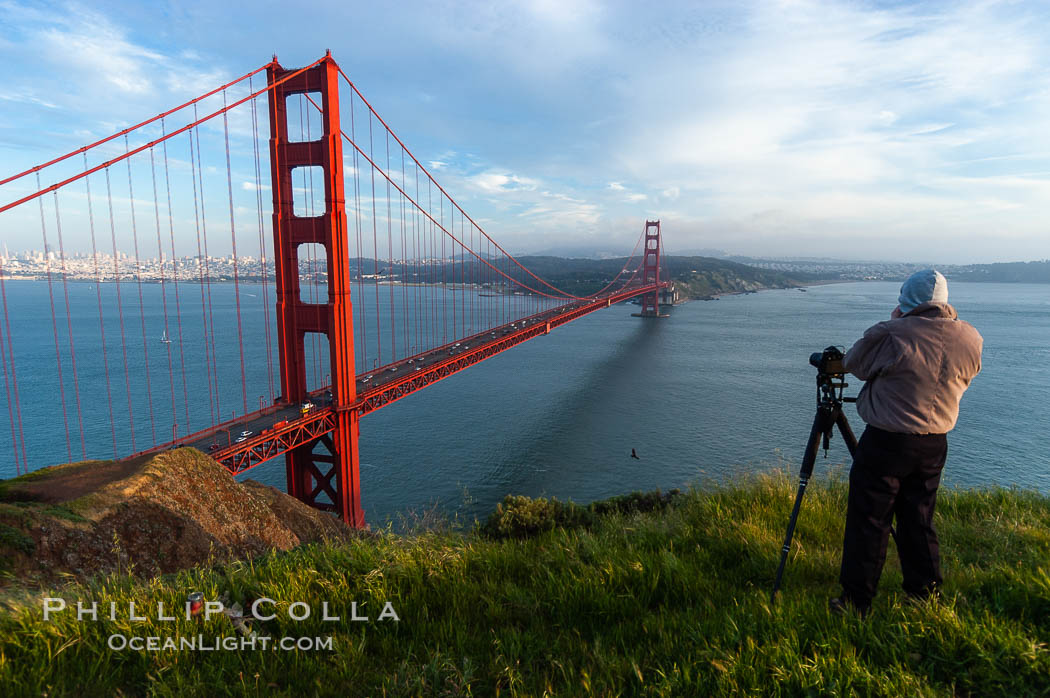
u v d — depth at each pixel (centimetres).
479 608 339
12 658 271
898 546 323
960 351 291
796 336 15900
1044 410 7475
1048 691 226
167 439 6253
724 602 329
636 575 355
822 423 344
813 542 438
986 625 266
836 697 227
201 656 284
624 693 253
